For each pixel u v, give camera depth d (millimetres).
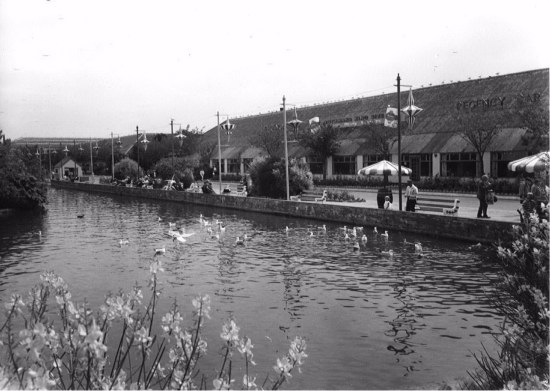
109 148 105062
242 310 12289
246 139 79500
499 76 50125
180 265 17953
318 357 9336
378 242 21703
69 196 58938
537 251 7785
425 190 43875
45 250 21906
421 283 14562
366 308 12344
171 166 62500
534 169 23094
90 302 13297
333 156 58156
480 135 41469
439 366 8883
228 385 4926
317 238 23312
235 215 34562
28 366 4266
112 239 24859
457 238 21438
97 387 4586
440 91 54594
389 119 35250
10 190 40438
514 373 7016
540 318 7195
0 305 11766
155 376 7691
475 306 12281
